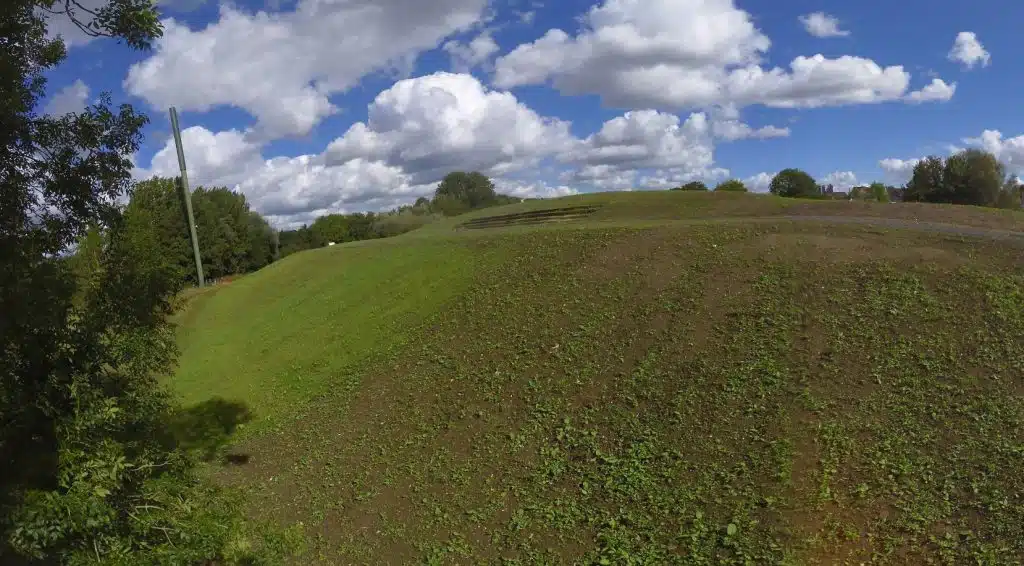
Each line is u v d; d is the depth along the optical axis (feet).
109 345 20.68
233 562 21.52
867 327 32.09
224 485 37.47
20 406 17.78
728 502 24.21
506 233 71.77
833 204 67.21
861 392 27.68
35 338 18.83
